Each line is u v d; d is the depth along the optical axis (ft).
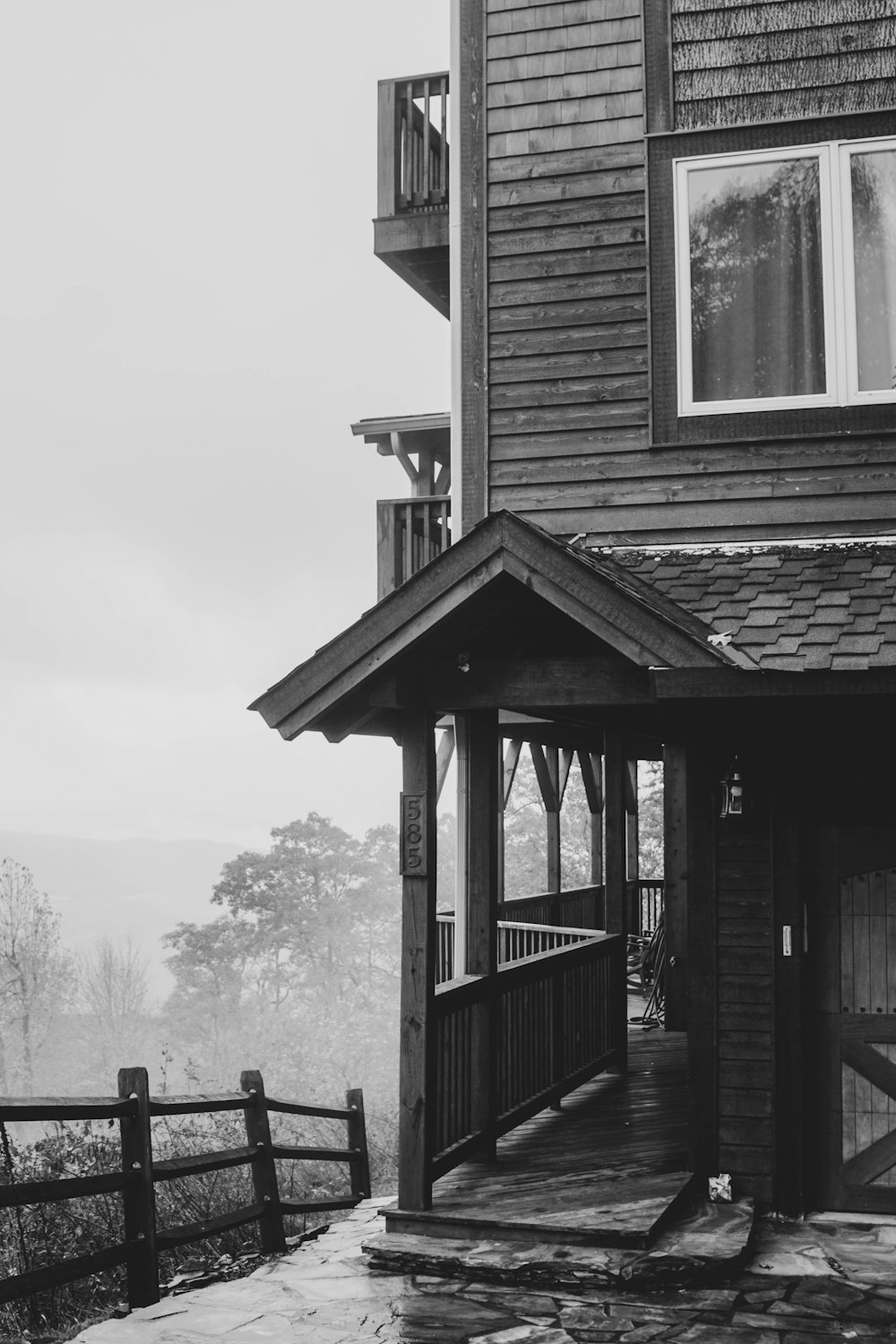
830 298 24.31
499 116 26.55
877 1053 22.04
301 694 20.72
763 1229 21.08
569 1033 29.37
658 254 25.31
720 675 19.15
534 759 44.78
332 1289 19.13
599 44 26.14
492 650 23.07
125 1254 18.37
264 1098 22.44
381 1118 45.98
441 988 22.34
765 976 21.97
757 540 24.20
